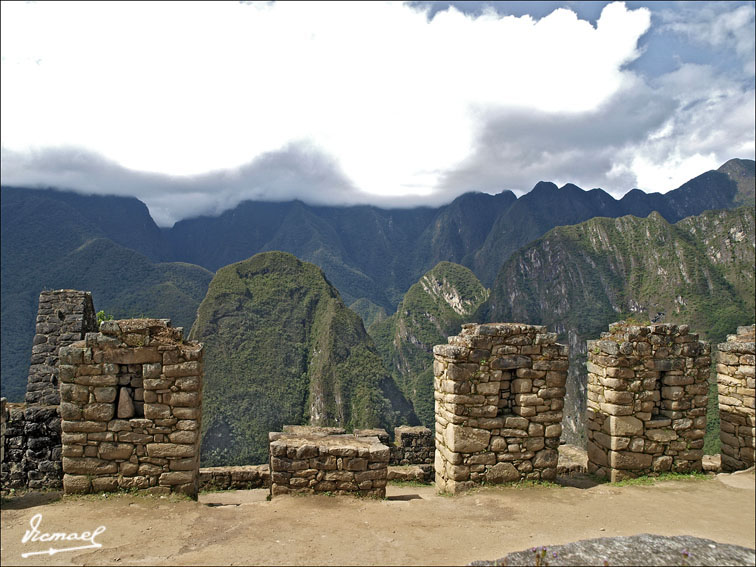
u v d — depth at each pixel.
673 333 10.62
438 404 10.72
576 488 9.76
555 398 10.15
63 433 8.49
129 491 8.52
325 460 9.15
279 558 6.43
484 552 6.68
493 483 9.83
